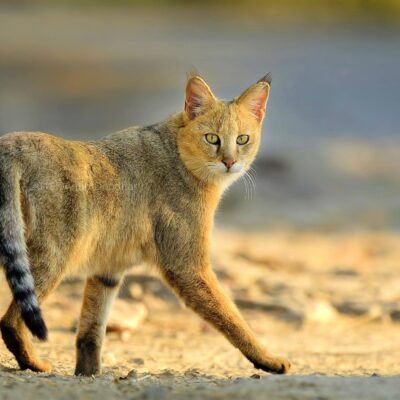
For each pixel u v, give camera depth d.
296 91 39.16
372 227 22.45
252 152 11.13
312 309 14.30
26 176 9.25
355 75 42.84
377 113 35.62
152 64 46.19
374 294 15.39
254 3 71.06
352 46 52.03
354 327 14.17
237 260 16.83
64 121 34.75
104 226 9.90
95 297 10.31
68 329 13.00
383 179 27.38
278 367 9.86
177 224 10.29
